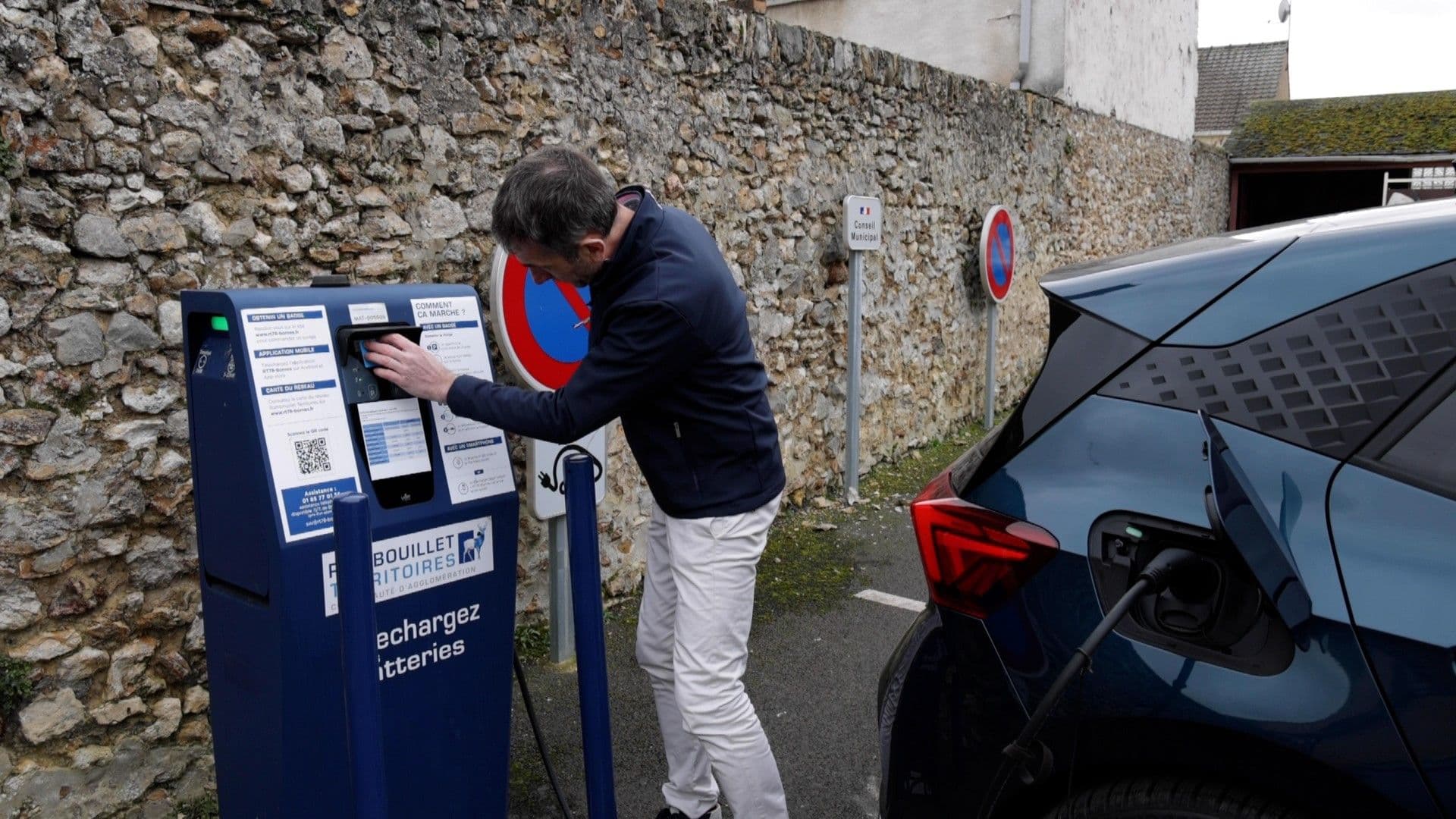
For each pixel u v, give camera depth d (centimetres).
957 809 203
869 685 381
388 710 230
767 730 349
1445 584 161
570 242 219
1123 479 190
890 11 1046
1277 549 172
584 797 310
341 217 327
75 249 263
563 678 380
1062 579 190
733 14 494
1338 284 189
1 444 251
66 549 264
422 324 242
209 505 225
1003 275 752
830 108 580
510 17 378
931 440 739
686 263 225
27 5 250
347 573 194
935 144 704
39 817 261
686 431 238
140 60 273
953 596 203
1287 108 1930
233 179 296
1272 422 183
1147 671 178
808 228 569
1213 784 177
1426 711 158
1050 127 914
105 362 270
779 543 534
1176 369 195
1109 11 1078
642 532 466
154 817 284
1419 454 173
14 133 248
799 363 571
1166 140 1309
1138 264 213
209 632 231
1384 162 1672
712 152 487
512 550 253
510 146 382
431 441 237
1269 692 168
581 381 227
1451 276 183
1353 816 164
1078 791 191
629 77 433
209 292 215
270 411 209
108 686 274
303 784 216
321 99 318
